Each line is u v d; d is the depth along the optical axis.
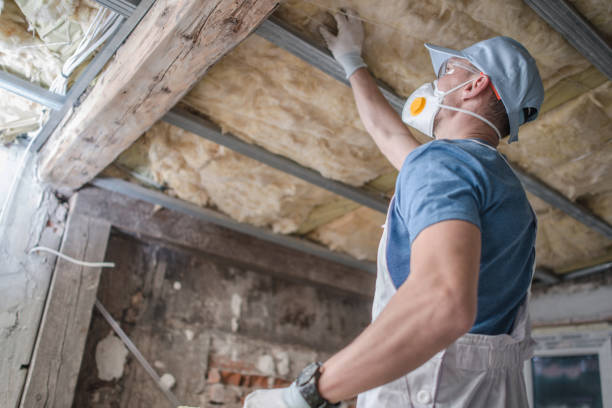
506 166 0.84
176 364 2.57
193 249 2.79
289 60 1.77
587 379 3.36
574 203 2.53
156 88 1.65
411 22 1.56
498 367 0.75
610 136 2.01
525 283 0.83
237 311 2.93
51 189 2.42
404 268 0.76
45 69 1.83
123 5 1.47
